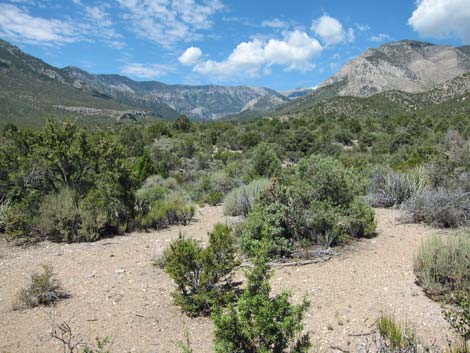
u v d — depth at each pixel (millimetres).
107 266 5730
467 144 9453
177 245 4453
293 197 6609
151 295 4656
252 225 5836
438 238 4727
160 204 9016
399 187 9461
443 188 7945
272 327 2707
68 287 4930
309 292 4477
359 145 46812
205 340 3562
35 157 7855
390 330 3209
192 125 74188
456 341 3057
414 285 4465
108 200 7785
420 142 37125
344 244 6293
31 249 6688
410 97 138500
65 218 7223
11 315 4156
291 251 5809
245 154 34562
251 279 2980
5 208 7652
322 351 3191
